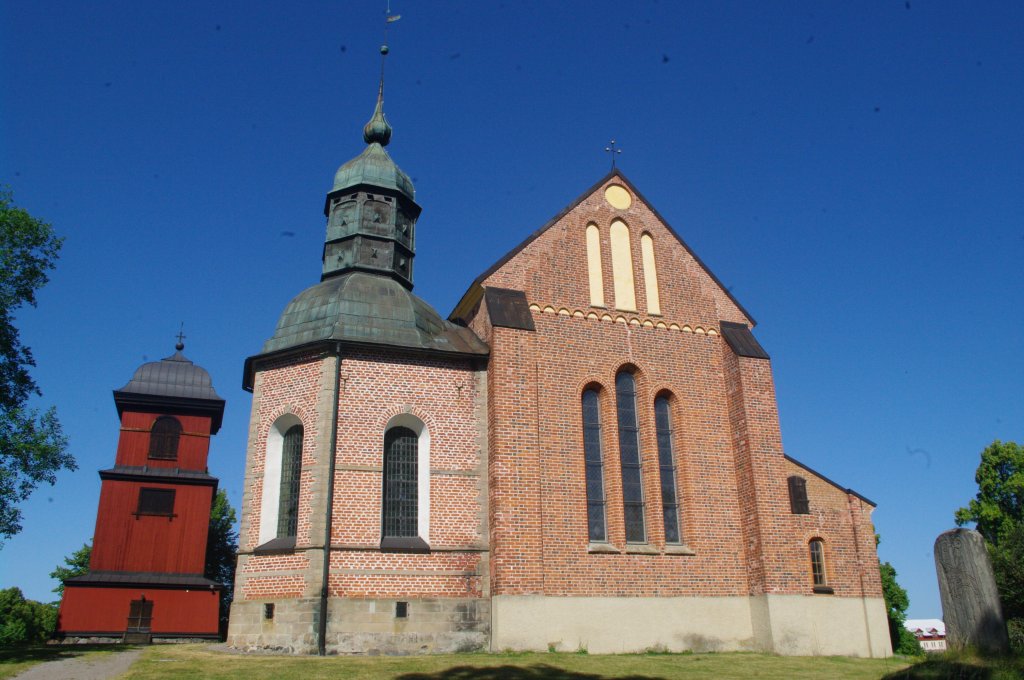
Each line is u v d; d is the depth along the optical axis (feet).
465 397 91.30
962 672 44.39
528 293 96.32
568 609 84.53
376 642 79.05
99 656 78.59
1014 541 71.92
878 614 93.86
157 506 149.18
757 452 95.76
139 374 158.92
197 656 75.20
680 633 88.22
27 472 89.66
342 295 94.27
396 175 110.52
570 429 92.27
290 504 86.28
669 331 101.91
